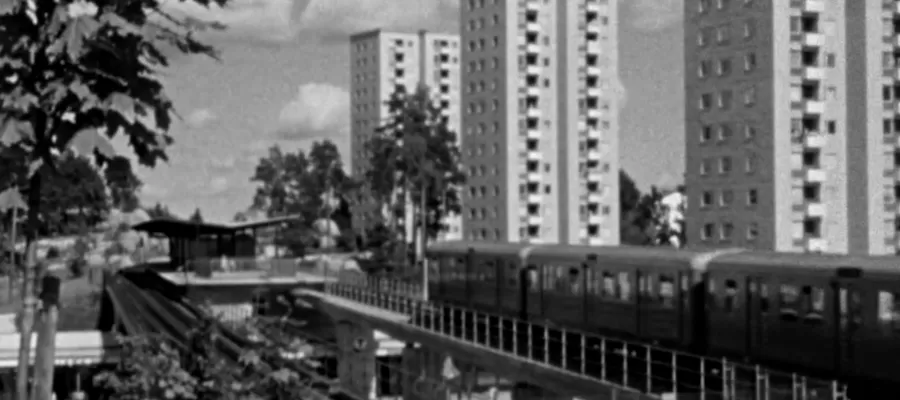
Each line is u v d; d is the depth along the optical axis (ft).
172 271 234.38
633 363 113.50
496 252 146.61
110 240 256.32
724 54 233.55
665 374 107.86
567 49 362.74
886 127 227.81
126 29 23.53
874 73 226.17
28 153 24.47
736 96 230.48
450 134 334.03
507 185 356.59
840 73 227.40
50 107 24.26
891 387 80.23
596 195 366.22
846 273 84.99
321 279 226.79
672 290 106.93
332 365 175.32
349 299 206.49
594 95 365.81
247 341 32.78
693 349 103.71
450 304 162.40
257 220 238.89
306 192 462.19
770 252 98.94
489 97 364.99
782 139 221.87
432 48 550.77
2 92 24.12
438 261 168.55
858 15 226.99
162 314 96.32
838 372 85.61
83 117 24.81
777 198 221.25
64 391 90.53
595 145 366.63
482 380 157.89
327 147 471.21
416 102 331.98
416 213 350.84
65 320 170.19
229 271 220.64
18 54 23.89
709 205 237.25
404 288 211.00
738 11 229.66
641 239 472.03
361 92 554.46
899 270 79.61
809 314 89.10
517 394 139.95
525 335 136.26
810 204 223.51
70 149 24.18
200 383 31.04
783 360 92.38
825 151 224.74
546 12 362.94
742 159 229.04
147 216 239.91
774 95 221.25
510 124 357.41
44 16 24.00
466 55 373.81
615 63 370.12
